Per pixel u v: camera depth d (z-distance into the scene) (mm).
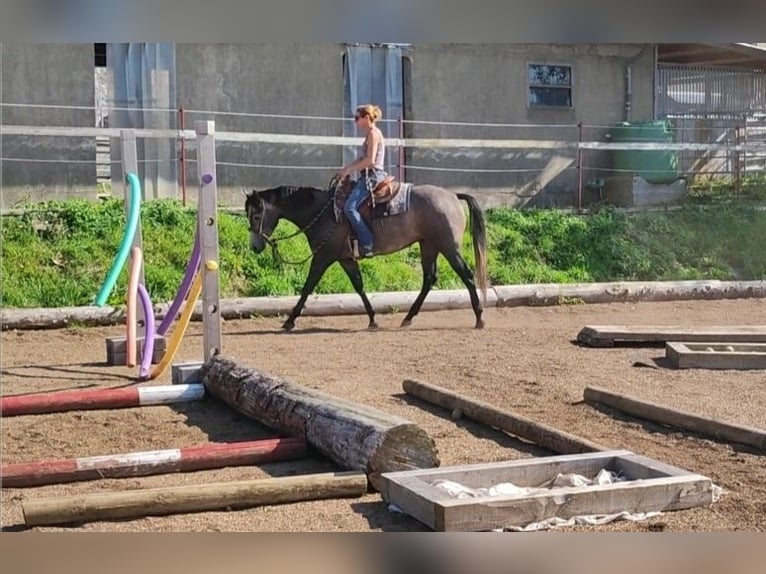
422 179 17891
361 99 17391
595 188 19234
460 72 18062
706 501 4695
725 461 5586
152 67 15719
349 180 11047
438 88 17906
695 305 14078
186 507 4676
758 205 18875
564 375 8359
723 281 15367
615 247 16562
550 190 18953
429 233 11203
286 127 16656
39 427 6613
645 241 16906
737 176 19547
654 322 12305
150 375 8461
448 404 6902
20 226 13508
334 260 11266
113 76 15586
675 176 19047
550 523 4395
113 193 15586
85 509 4504
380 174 11062
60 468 5293
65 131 13219
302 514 4672
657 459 5625
